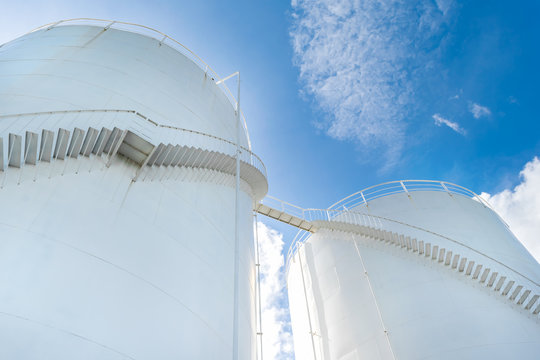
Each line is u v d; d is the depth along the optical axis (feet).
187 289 25.34
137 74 38.27
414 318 44.75
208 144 40.06
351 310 52.37
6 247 18.33
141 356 19.57
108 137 26.99
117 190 26.22
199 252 28.91
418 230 52.80
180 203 30.81
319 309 58.44
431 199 58.23
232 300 29.76
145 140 28.86
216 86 52.80
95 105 30.73
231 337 27.17
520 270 46.73
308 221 66.80
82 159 25.82
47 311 17.49
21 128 24.94
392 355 43.75
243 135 53.83
